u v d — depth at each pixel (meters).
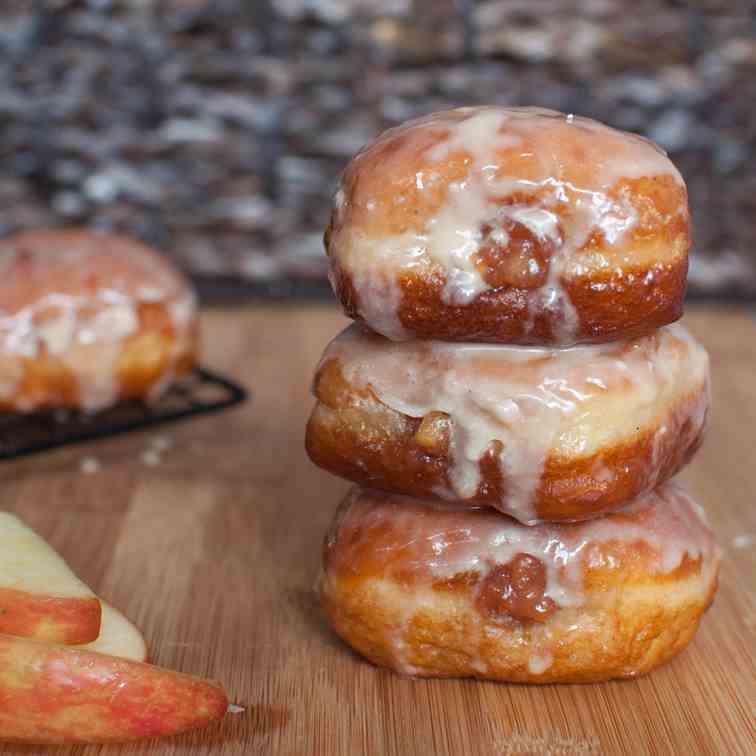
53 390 0.60
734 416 0.64
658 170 0.43
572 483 0.44
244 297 0.86
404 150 0.43
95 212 0.86
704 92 0.86
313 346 0.73
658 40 0.85
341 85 0.85
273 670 0.46
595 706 0.45
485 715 0.44
